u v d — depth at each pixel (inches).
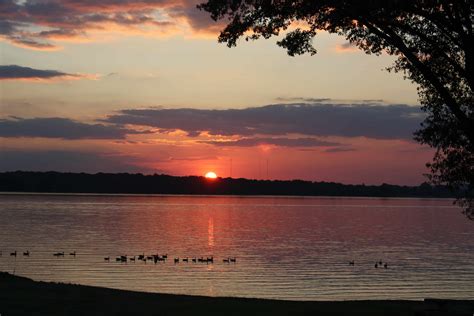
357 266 3304.6
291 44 813.2
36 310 673.0
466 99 845.2
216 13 798.5
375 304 810.2
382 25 751.7
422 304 711.1
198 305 757.9
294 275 2888.8
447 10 730.2
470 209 869.2
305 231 6422.2
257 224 7642.7
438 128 844.6
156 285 2527.1
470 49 741.3
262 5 778.2
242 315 690.8
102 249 4067.4
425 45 799.1
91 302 745.6
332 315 711.1
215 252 4052.7
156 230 6205.7
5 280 940.0
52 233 5408.5
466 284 2632.9
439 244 4933.6
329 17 741.3
